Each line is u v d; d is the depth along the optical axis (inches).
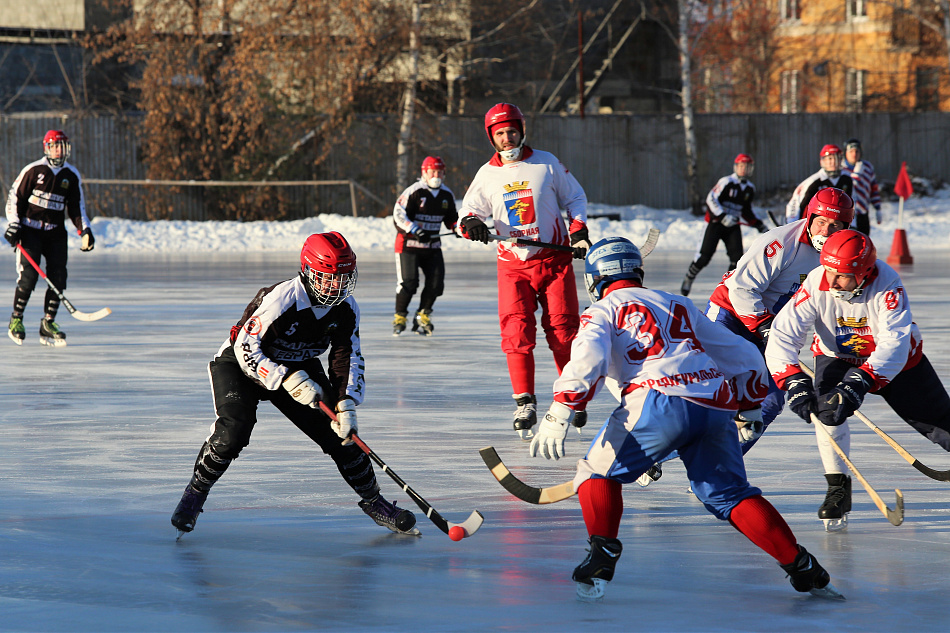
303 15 2679.6
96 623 340.5
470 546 431.5
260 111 2689.5
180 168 2758.4
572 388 357.7
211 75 2753.4
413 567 403.2
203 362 919.0
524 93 3169.3
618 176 3095.5
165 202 2751.0
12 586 377.4
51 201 1016.9
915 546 432.5
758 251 534.3
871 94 3836.1
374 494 456.8
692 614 349.7
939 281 1539.1
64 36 3061.0
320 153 2810.0
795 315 461.1
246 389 444.5
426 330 1099.3
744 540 439.8
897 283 452.4
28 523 460.4
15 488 518.9
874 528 459.8
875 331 458.6
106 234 2369.6
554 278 698.2
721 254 2097.7
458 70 3011.8
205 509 486.9
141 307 1290.6
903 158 3331.7
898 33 3782.0
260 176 2783.0
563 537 444.1
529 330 680.4
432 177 1081.4
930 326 1087.6
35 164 1011.9
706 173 3171.8
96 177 2736.2
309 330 432.5
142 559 411.2
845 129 3275.1
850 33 3951.8
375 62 2815.0
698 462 371.6
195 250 2265.0
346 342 440.5
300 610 353.4
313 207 2842.0
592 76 3373.5
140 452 595.8
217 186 2765.7
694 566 403.9
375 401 753.6
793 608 355.9
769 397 522.0
